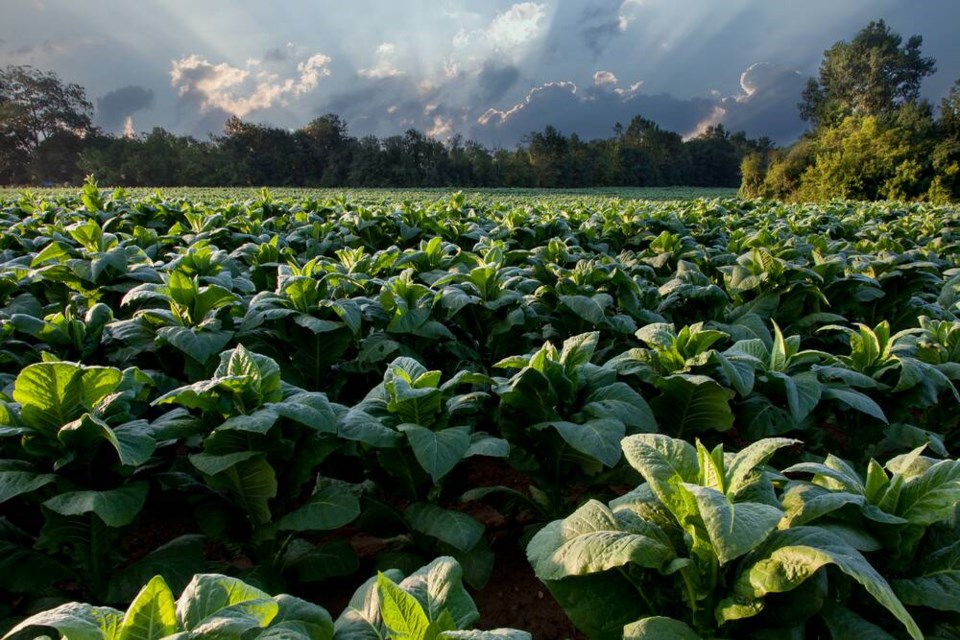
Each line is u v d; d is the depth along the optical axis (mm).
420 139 94875
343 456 3551
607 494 3625
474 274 5117
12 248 7980
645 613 2096
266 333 4504
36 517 2953
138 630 1353
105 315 4145
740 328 5453
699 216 13766
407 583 1893
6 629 2629
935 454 4293
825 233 10781
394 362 3256
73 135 100875
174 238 8281
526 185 96750
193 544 3084
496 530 3912
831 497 2047
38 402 2510
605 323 4969
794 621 1895
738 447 4832
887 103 84250
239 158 93812
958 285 6371
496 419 3402
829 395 3469
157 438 2670
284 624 1625
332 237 9523
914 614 2066
